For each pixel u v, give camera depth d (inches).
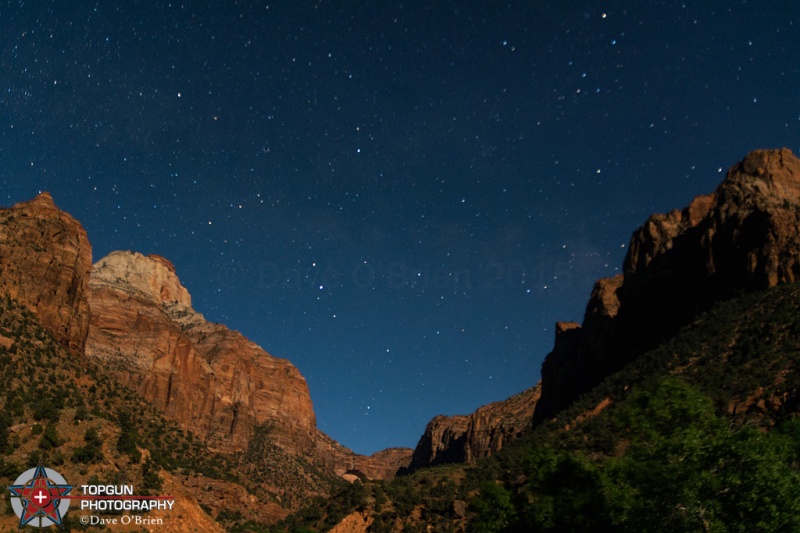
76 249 4357.8
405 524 3137.3
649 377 3479.3
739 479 1267.2
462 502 3149.6
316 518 3420.3
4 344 3036.4
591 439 3031.5
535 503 1723.7
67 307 4033.0
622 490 1402.6
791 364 2763.3
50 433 2003.0
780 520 1232.8
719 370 3019.2
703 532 1261.1
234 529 3540.8
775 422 2434.8
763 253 3944.4
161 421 4530.0
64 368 3275.1
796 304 3235.7
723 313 3681.1
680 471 1261.1
